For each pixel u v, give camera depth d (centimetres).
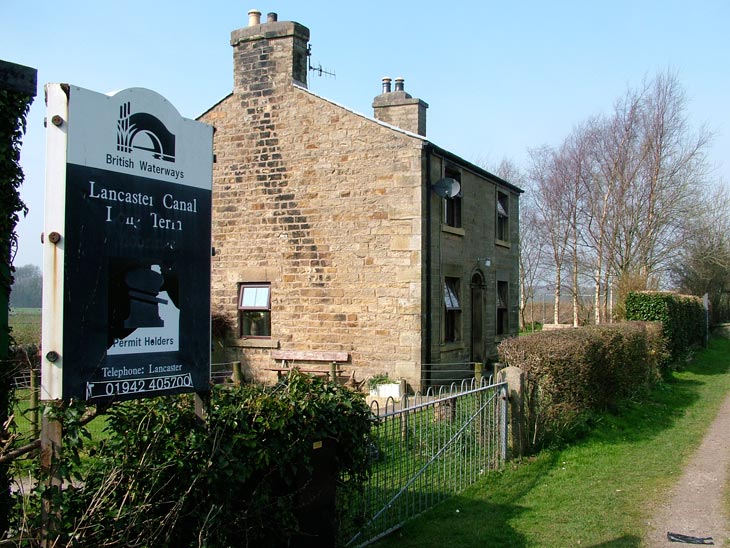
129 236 438
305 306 1712
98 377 416
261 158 1767
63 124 401
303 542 520
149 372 446
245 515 470
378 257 1634
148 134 452
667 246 3634
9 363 426
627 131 3509
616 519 739
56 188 400
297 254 1725
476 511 757
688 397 1623
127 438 441
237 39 1792
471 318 1938
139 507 411
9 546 376
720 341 3456
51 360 395
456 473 833
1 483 401
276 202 1750
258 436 489
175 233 470
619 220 3497
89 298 412
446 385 1703
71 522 408
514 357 1081
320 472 534
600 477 907
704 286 4053
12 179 422
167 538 420
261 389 537
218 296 1822
